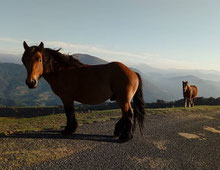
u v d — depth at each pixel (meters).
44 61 5.11
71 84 5.30
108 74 5.20
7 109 122.94
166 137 6.09
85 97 5.34
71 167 3.55
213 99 63.44
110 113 11.11
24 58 4.82
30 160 3.70
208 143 5.77
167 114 11.33
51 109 119.88
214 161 4.37
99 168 3.60
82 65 5.64
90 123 7.62
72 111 5.52
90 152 4.37
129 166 3.79
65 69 5.41
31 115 115.12
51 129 6.21
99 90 5.23
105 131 6.34
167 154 4.61
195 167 3.97
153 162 4.08
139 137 5.86
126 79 5.12
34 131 5.82
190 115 11.58
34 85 4.82
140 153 4.53
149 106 88.50
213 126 8.50
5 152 3.98
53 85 5.47
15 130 5.73
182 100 81.94
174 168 3.86
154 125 7.82
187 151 4.93
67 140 5.11
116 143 5.15
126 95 5.14
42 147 4.45
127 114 5.22
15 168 3.33
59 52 5.45
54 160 3.79
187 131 7.14
